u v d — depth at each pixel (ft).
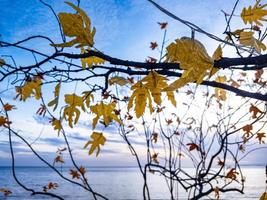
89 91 2.83
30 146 5.82
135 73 2.42
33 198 208.54
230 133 7.88
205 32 1.76
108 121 2.99
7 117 5.68
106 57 2.22
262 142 9.83
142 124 12.22
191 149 10.53
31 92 2.88
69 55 2.29
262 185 316.19
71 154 6.63
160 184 353.92
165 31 4.07
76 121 2.82
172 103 2.18
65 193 238.68
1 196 214.28
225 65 1.80
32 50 2.36
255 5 2.13
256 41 1.91
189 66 1.77
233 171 9.70
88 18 2.17
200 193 7.57
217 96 2.77
